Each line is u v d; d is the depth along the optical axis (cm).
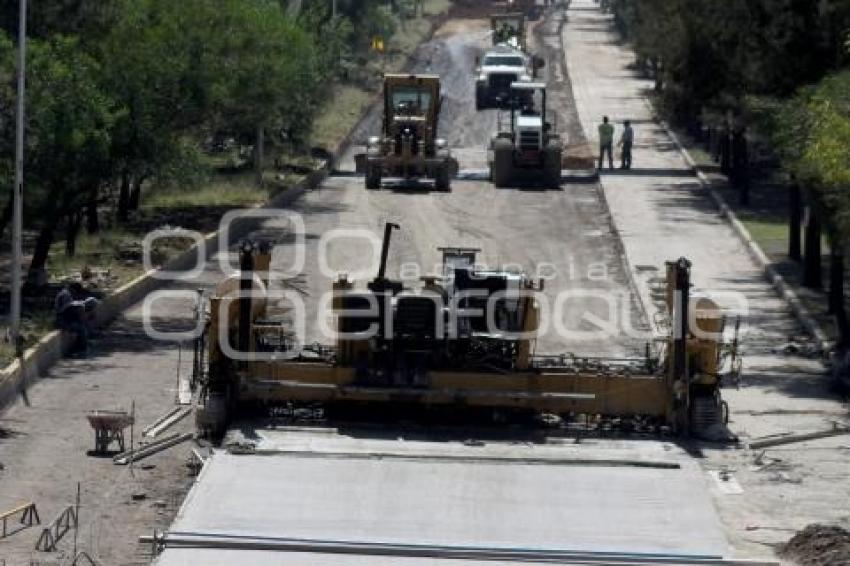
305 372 4022
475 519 3166
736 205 8056
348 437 3862
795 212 6600
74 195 5588
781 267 6450
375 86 12825
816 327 5378
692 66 8219
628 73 14025
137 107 5866
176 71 6038
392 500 3256
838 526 3275
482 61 12075
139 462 3703
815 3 6012
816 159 4609
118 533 3206
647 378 4003
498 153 8712
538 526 3133
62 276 5881
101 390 4381
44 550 3088
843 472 3738
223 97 6575
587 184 8969
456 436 3934
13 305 4628
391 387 3978
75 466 3650
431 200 8262
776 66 6169
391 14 15262
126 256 6331
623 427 4038
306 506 3203
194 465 3656
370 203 8150
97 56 6112
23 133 5038
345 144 10475
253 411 4044
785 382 4694
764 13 6256
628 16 15612
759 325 5544
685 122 10538
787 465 3784
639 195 8525
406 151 8500
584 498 3309
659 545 3048
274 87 7688
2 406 4144
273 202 7931
